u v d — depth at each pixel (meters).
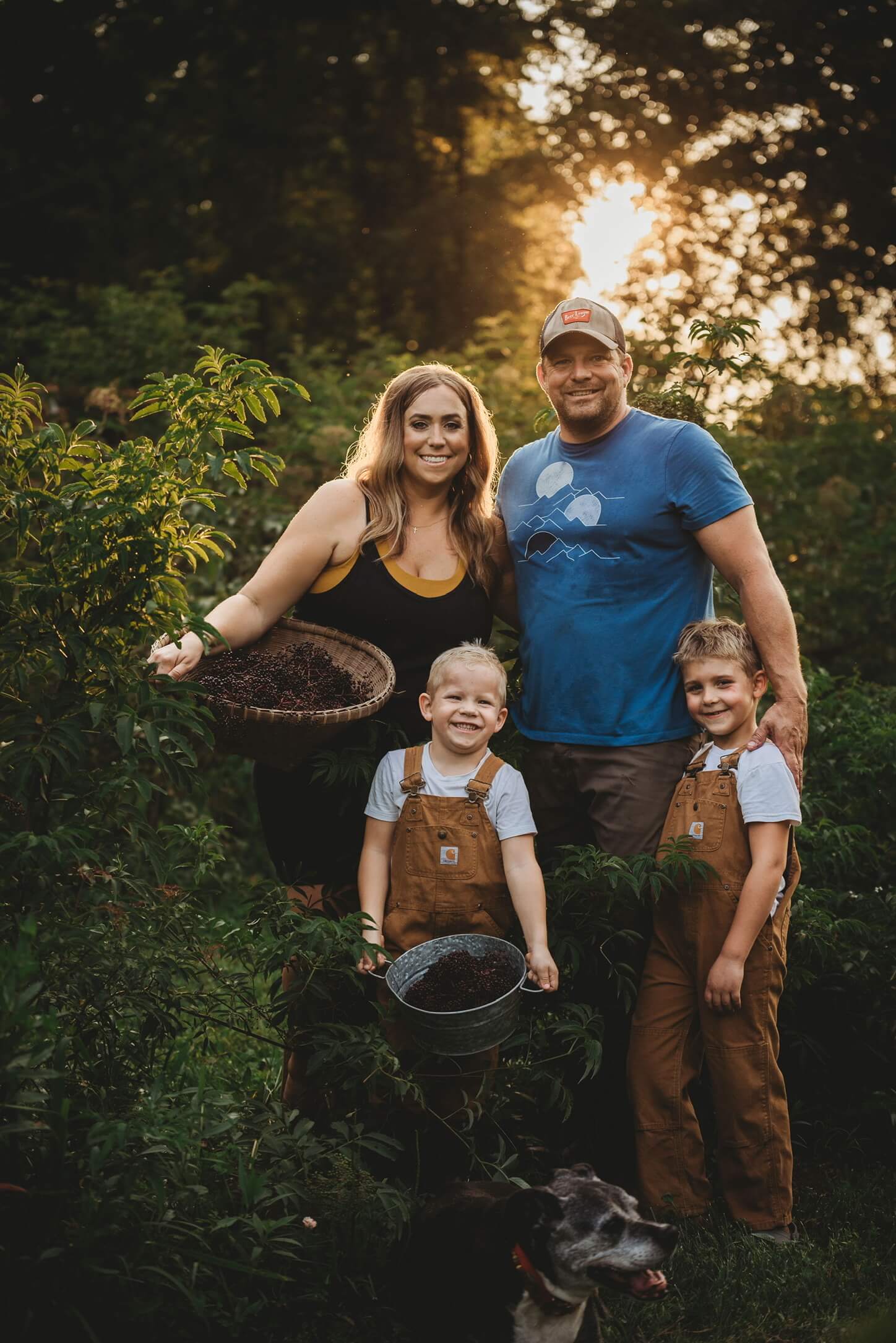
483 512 3.83
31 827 2.93
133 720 2.79
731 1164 3.35
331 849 3.60
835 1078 4.05
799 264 14.07
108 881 2.96
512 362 9.24
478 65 14.51
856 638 8.17
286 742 3.24
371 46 14.23
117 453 3.05
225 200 14.21
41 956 2.74
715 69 13.90
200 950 3.25
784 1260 3.15
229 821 7.08
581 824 3.68
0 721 2.99
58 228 13.50
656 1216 3.36
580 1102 3.62
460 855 3.25
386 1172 3.32
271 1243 2.71
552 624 3.60
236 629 3.46
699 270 13.93
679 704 3.58
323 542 3.57
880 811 4.64
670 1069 3.40
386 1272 2.98
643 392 4.56
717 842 3.36
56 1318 2.39
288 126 14.17
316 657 3.45
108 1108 2.82
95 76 13.58
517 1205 2.61
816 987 3.99
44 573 2.93
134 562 2.91
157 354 9.15
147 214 13.69
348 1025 3.10
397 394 3.65
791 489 8.12
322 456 7.34
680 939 3.42
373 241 14.32
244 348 9.85
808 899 3.97
